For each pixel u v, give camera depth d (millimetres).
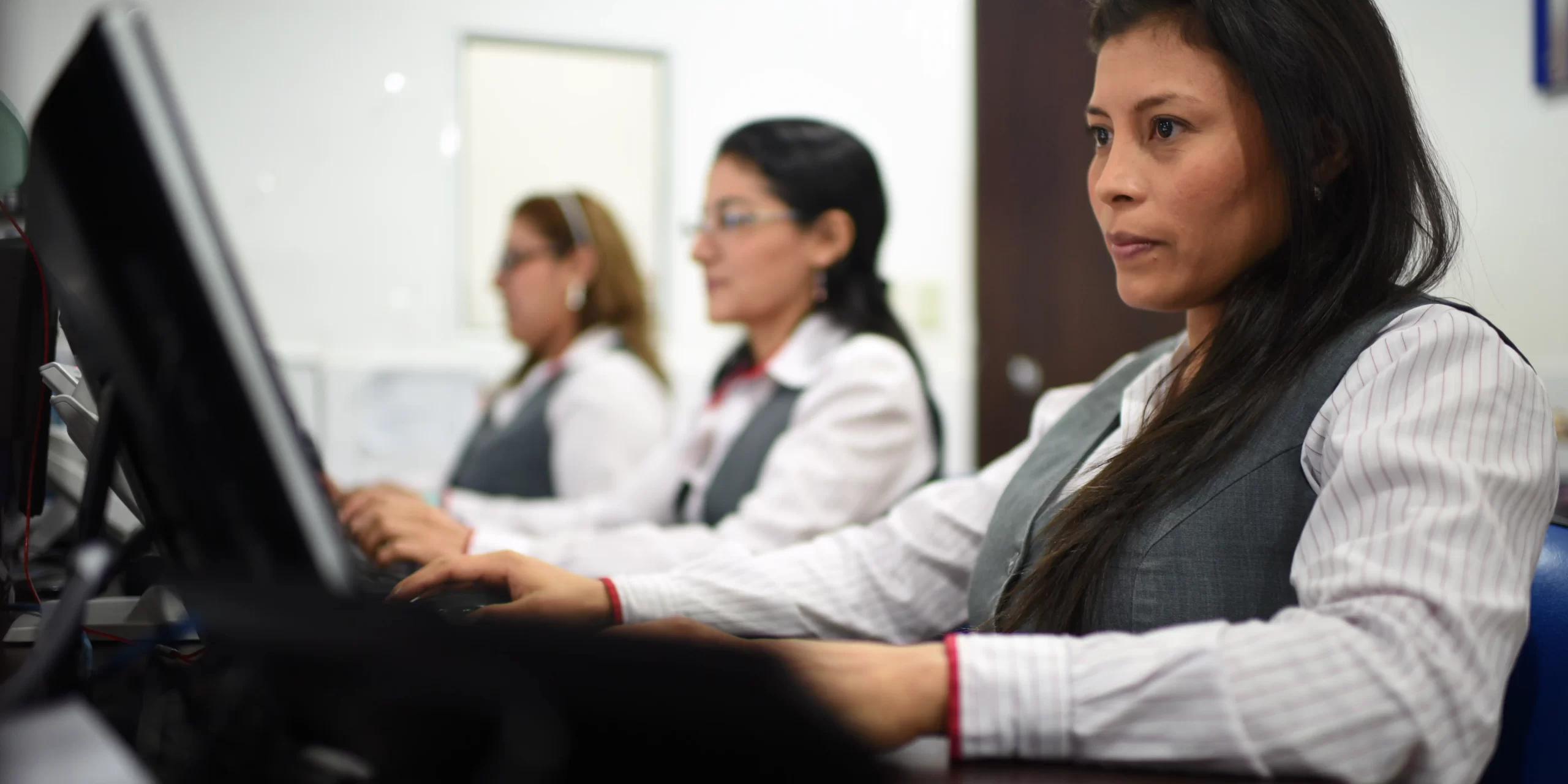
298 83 3033
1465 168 2070
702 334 3307
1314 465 667
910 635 919
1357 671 493
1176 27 691
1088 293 3061
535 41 3182
